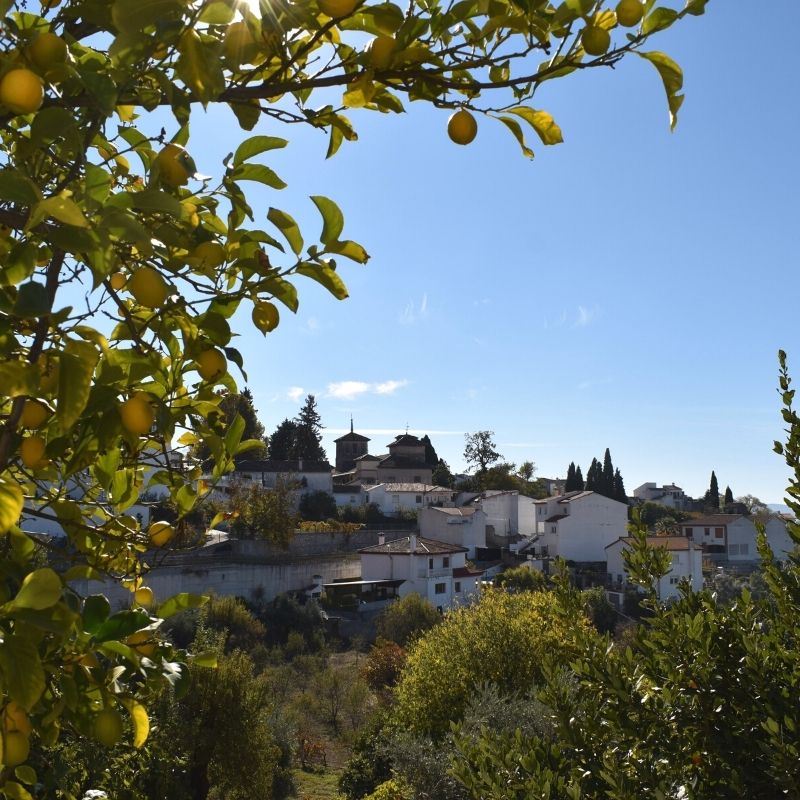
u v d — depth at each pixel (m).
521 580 53.12
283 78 2.09
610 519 64.06
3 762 1.55
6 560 1.67
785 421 4.04
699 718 3.62
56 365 1.73
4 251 1.77
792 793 3.07
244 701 15.96
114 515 2.51
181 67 1.67
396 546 51.16
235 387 2.46
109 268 1.35
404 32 1.90
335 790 22.08
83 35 1.93
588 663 4.02
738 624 4.02
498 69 2.14
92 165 1.38
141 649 2.23
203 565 38.97
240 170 1.92
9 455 1.64
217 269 2.10
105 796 3.28
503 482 92.19
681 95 1.99
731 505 105.31
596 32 1.88
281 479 52.44
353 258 2.02
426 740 14.49
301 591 45.47
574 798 3.15
